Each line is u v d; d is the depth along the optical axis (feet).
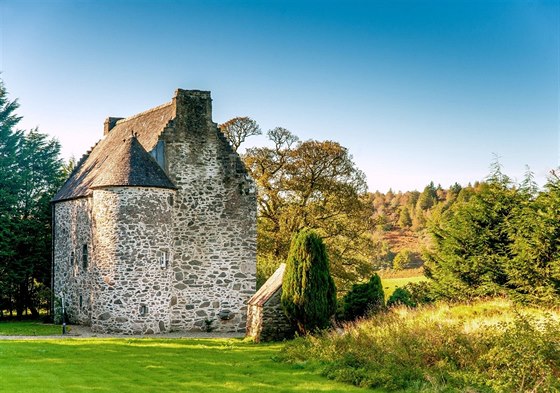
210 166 107.24
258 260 137.69
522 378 51.70
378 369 59.16
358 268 153.07
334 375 59.67
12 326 114.83
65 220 122.93
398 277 215.10
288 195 151.53
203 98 108.06
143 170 98.99
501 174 106.52
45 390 50.98
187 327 104.12
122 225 96.84
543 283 85.76
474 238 103.81
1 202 139.54
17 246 138.82
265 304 90.68
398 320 75.92
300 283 87.10
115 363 66.18
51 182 151.53
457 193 332.19
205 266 105.81
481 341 60.64
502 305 85.92
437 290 112.27
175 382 56.85
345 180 151.74
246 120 156.66
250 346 84.48
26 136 156.04
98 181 99.45
